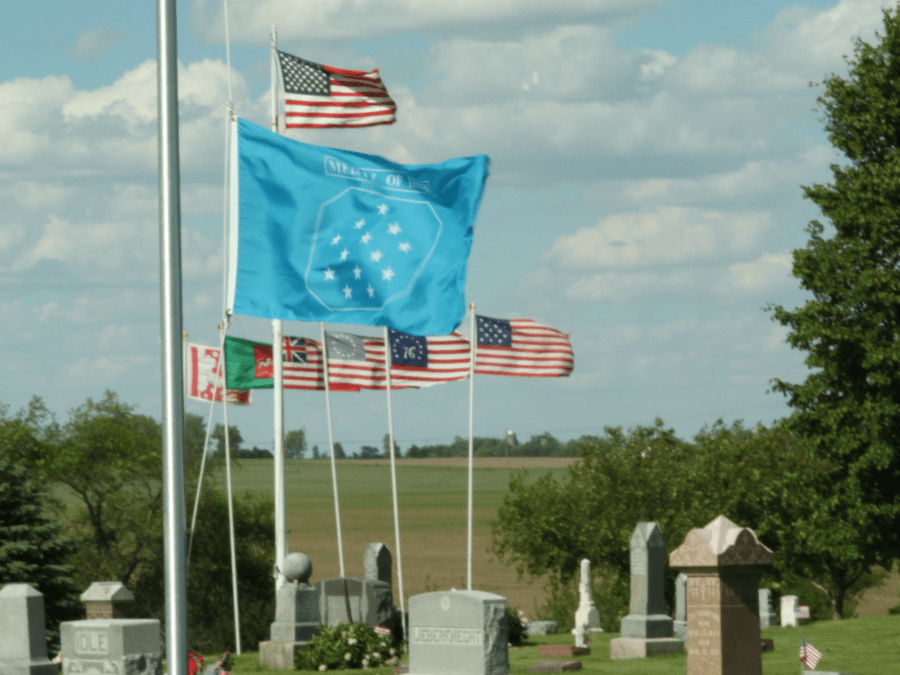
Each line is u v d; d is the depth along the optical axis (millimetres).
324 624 32406
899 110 40531
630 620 32156
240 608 79625
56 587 48875
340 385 39844
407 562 121438
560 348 36406
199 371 42594
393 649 31156
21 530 48375
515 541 74188
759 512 64688
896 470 40344
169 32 10141
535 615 77500
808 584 73312
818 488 43250
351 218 21688
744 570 16734
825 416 40188
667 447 73812
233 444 132875
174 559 9656
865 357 39062
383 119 34562
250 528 81750
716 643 16578
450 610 19703
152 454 77000
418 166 22188
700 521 65375
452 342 38312
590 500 69875
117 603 34094
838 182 41312
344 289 21594
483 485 198500
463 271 22203
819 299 40938
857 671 25656
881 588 95500
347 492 191750
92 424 77250
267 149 21516
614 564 70750
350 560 121562
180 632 9602
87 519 78688
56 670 24562
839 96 42312
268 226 21391
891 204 38875
